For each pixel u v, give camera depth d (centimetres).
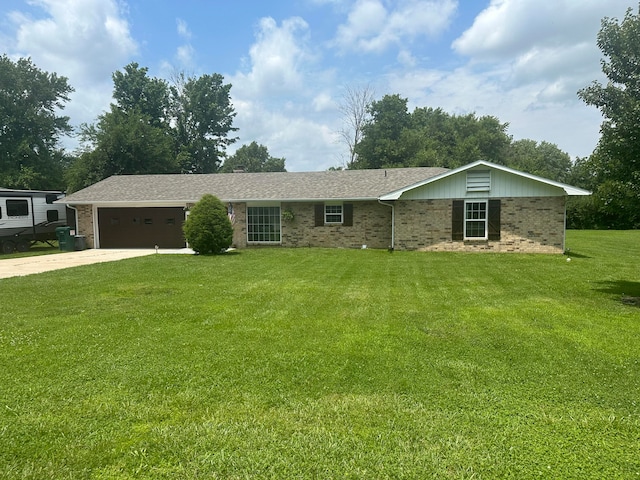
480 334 543
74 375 414
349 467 268
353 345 500
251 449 288
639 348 490
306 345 501
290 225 1831
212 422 325
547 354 470
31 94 3697
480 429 314
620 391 379
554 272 1073
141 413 338
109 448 289
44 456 280
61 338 529
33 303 730
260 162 8775
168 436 304
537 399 363
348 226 1778
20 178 3362
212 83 4669
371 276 1016
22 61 3641
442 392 376
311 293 810
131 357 463
